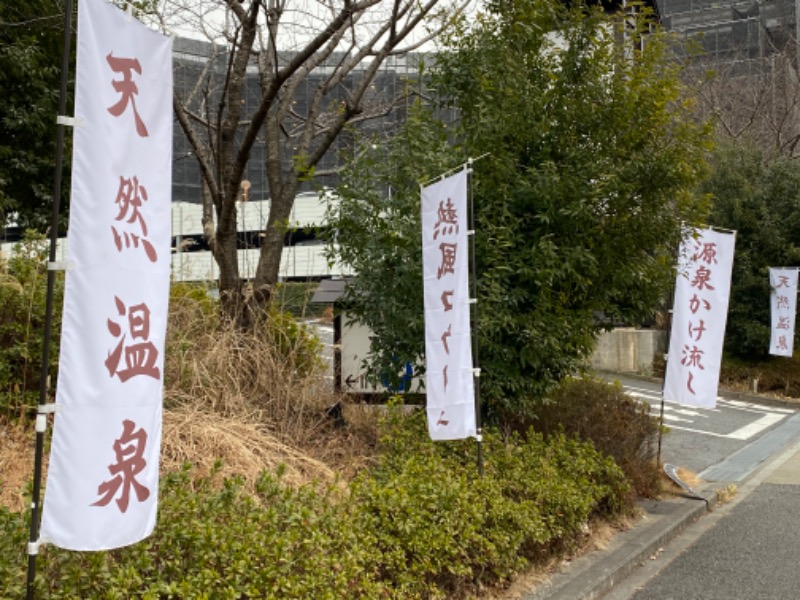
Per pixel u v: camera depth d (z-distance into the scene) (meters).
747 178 22.17
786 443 15.23
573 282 8.20
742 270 21.70
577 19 8.60
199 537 4.21
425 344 6.83
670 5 38.78
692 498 9.89
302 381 8.17
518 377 7.76
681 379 10.05
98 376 3.46
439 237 6.51
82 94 3.46
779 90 29.30
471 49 8.51
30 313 6.76
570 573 6.52
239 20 9.08
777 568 7.14
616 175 8.05
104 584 3.79
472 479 6.51
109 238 3.51
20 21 11.68
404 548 5.26
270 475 5.39
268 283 8.95
